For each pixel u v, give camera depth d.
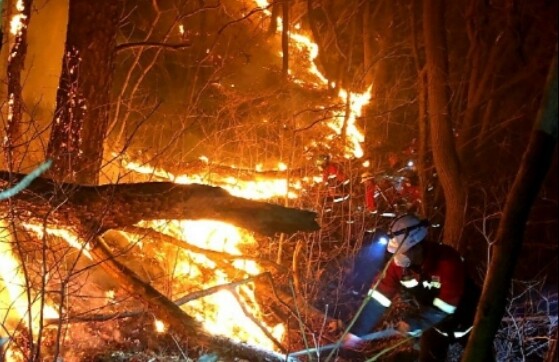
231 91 9.00
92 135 5.57
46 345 4.47
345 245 7.00
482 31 10.26
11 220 4.23
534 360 5.59
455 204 6.93
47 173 4.91
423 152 7.99
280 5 12.50
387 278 4.24
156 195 4.48
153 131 8.17
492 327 2.84
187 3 10.05
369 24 12.06
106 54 5.70
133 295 4.53
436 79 6.98
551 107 2.59
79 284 4.79
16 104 5.55
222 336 4.37
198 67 8.51
